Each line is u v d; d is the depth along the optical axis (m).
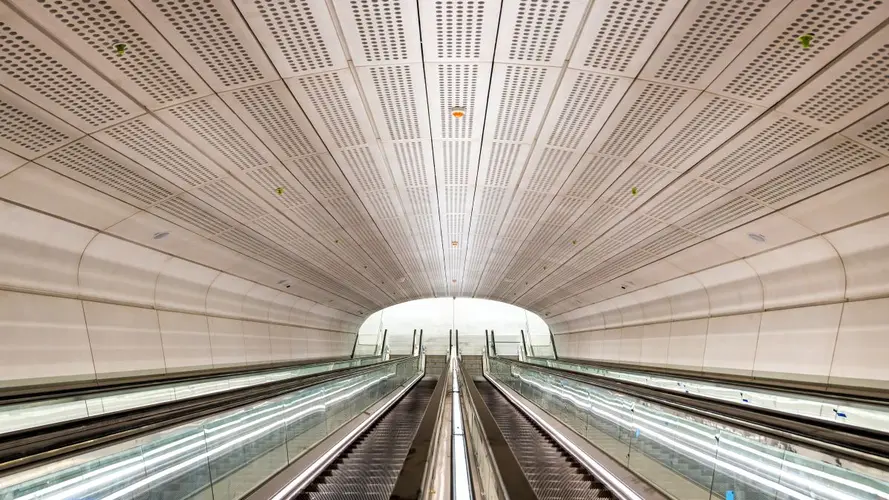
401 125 6.64
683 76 5.07
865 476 2.97
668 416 5.05
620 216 10.23
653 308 16.66
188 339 12.41
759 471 3.75
